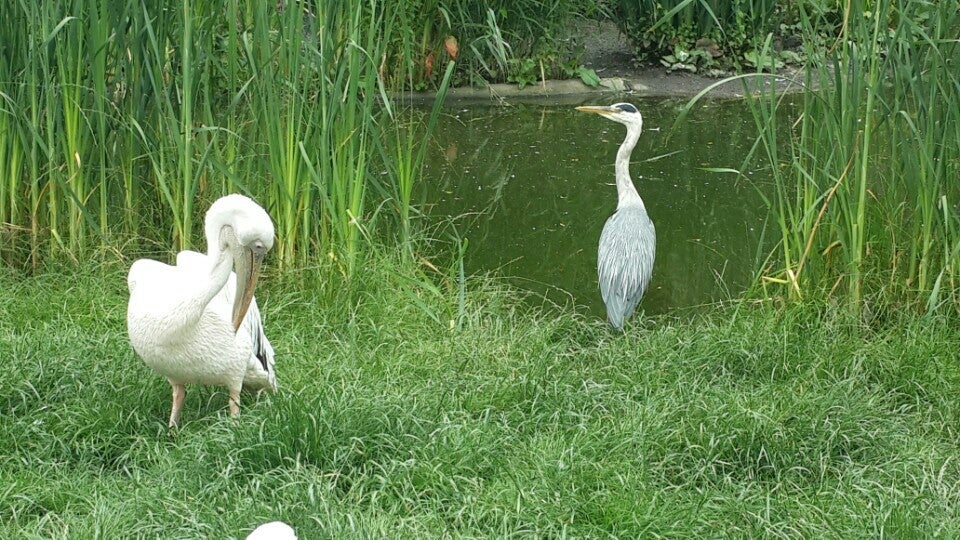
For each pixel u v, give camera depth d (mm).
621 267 6605
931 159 5875
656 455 4707
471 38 11477
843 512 4277
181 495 4199
